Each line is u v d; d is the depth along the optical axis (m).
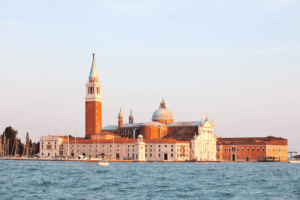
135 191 141.25
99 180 171.75
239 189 149.12
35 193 134.62
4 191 138.00
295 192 142.50
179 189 146.75
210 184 162.62
